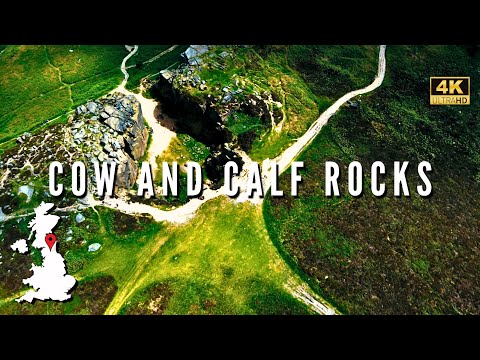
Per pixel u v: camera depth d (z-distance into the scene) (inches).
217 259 3006.9
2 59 5064.0
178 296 2819.9
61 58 5012.3
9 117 4281.5
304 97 4343.0
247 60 4404.5
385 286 3034.0
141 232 3142.2
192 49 4237.2
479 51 5182.1
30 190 3203.7
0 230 3041.3
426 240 3385.8
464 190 3890.3
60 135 3499.0
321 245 3186.5
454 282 3164.4
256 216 3284.9
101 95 4362.7
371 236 3319.4
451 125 4451.3
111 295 2817.4
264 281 2933.1
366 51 4977.9
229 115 3774.6
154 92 4338.1
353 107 4335.6
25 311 2716.5
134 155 3587.6
